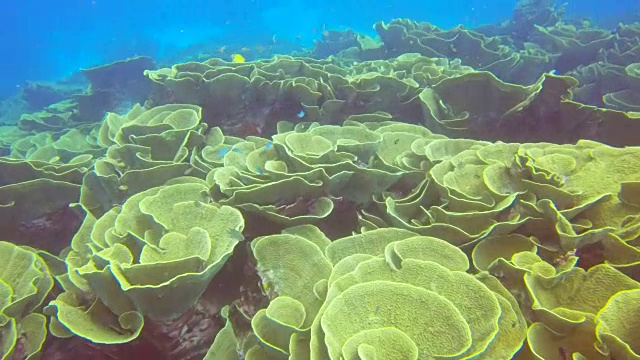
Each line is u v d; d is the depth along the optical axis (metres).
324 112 1.81
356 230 1.23
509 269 0.82
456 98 1.64
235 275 1.04
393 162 1.37
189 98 1.83
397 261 0.83
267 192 1.04
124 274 0.82
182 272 0.85
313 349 0.67
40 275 1.10
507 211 0.99
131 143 1.49
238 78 1.76
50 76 12.64
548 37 3.43
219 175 1.17
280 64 2.01
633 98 2.27
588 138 1.50
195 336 0.95
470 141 1.33
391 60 2.84
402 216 1.12
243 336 0.91
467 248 0.97
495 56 3.05
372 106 1.87
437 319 0.69
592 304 0.75
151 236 1.02
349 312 0.72
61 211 1.48
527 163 1.01
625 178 0.97
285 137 1.30
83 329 0.85
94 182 1.41
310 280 0.90
